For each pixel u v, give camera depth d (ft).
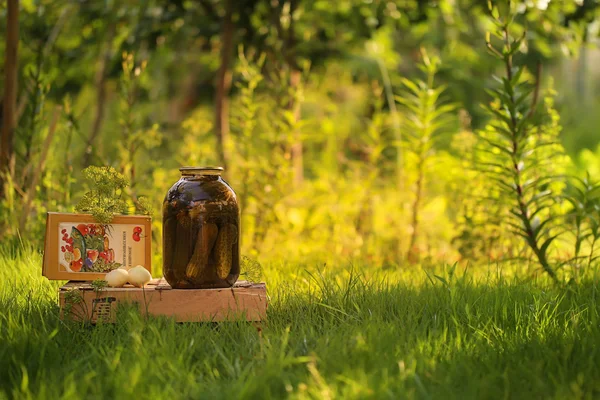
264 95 28.25
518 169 18.78
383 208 27.58
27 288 16.31
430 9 33.22
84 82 39.22
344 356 11.40
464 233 22.72
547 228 18.90
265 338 12.84
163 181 24.17
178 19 33.35
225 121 32.04
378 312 14.57
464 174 24.58
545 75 57.98
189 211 13.71
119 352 11.24
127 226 14.73
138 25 32.78
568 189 28.86
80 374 11.00
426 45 44.01
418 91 25.35
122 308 13.66
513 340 12.93
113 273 13.99
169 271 13.87
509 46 19.24
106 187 14.82
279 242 24.31
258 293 13.91
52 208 22.34
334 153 38.99
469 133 25.04
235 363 11.26
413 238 24.84
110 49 34.94
